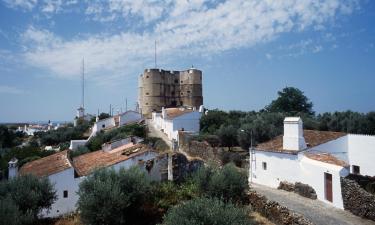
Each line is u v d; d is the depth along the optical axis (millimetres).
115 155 31281
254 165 33281
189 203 14125
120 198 18156
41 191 22922
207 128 58562
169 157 24844
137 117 75812
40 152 56469
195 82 102688
